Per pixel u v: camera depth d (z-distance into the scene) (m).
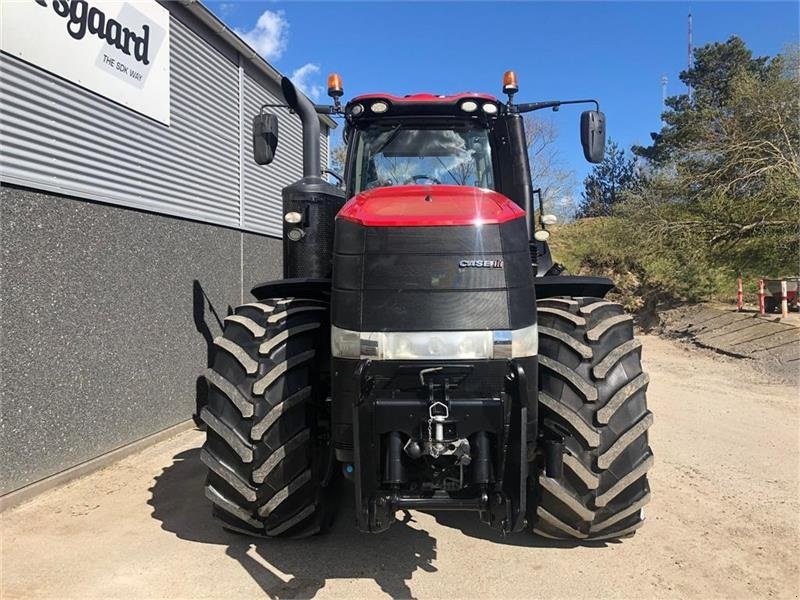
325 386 3.53
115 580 3.15
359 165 4.40
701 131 18.36
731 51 37.84
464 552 3.49
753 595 3.09
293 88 3.91
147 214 5.74
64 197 4.68
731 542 3.65
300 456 3.26
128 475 4.77
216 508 3.46
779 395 8.23
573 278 3.79
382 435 2.87
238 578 3.18
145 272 5.68
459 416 2.79
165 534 3.69
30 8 4.36
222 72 7.36
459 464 2.79
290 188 4.00
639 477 3.25
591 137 4.19
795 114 17.20
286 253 4.03
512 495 2.82
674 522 3.93
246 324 3.42
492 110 4.24
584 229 24.47
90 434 4.90
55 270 4.57
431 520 3.93
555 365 3.29
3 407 4.11
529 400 2.95
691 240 17.89
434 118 4.40
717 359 11.45
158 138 5.96
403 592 3.07
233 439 3.20
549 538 3.60
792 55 18.02
